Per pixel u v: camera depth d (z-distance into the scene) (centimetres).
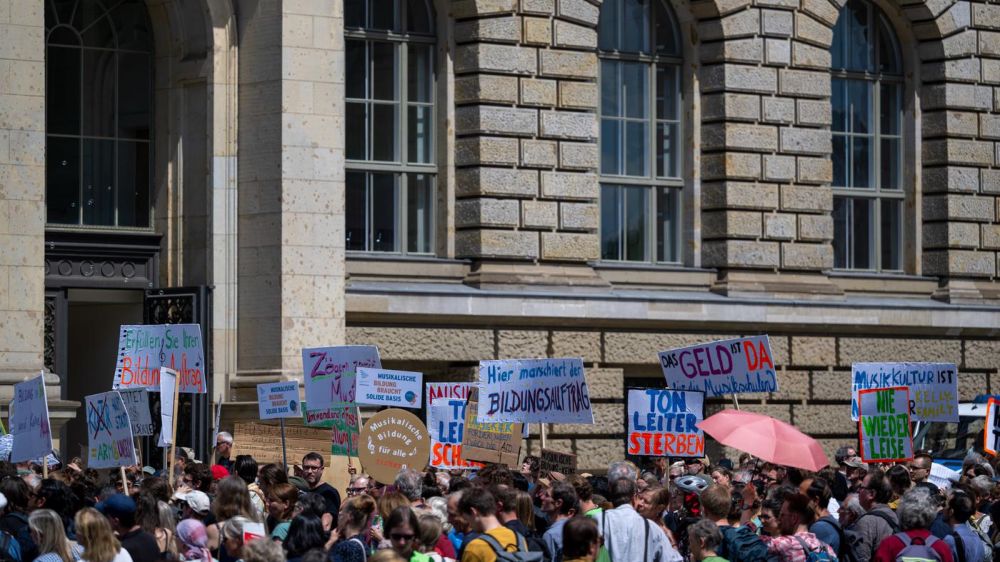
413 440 1984
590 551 1308
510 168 2984
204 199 2708
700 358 2128
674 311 3102
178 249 2738
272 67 2661
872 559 1559
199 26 2706
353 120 2939
